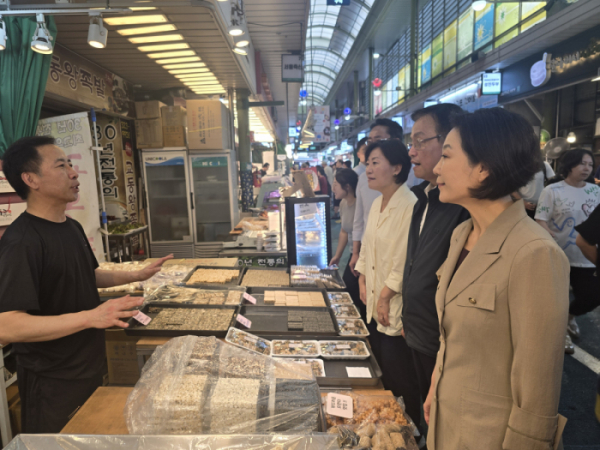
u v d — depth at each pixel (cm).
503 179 89
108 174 501
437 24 1180
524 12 762
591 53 552
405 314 167
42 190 149
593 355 305
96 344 166
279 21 594
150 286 255
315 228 316
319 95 3394
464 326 97
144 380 118
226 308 221
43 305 149
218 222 567
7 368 215
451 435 101
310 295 251
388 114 1497
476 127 92
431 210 164
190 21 324
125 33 348
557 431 85
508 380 91
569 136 670
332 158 3500
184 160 537
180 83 566
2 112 250
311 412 109
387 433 117
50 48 251
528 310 83
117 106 504
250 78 605
